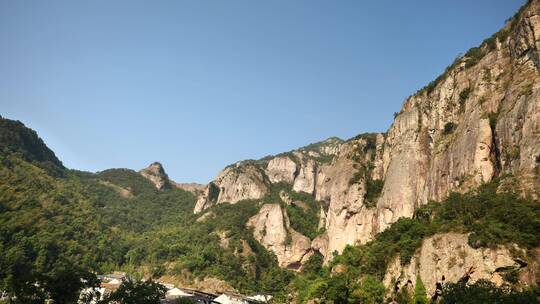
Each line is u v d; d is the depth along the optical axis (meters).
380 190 139.38
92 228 184.38
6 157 194.12
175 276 155.88
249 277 157.38
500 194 80.19
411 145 126.62
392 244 98.50
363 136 167.50
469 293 57.47
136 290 80.00
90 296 75.31
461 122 109.19
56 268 130.00
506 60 105.50
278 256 175.62
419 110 132.50
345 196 145.75
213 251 164.75
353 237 135.38
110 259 170.62
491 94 102.56
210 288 145.62
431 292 72.88
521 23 99.38
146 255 174.75
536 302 54.62
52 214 170.62
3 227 131.75
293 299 123.69
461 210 83.25
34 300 63.75
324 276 121.94
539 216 69.44
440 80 129.75
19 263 121.56
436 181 107.31
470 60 119.31
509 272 64.75
